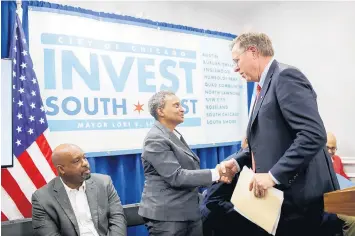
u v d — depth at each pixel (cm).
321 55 331
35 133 215
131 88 266
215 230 169
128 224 216
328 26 326
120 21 263
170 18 320
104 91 253
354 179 312
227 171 155
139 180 270
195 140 301
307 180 119
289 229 124
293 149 109
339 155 323
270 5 360
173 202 165
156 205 165
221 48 325
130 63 266
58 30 237
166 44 287
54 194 179
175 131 184
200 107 306
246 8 372
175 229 163
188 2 331
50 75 232
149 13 305
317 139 107
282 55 357
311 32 337
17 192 207
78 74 243
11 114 193
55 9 236
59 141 233
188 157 172
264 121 121
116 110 258
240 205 122
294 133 118
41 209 174
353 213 92
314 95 117
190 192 170
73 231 175
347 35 315
